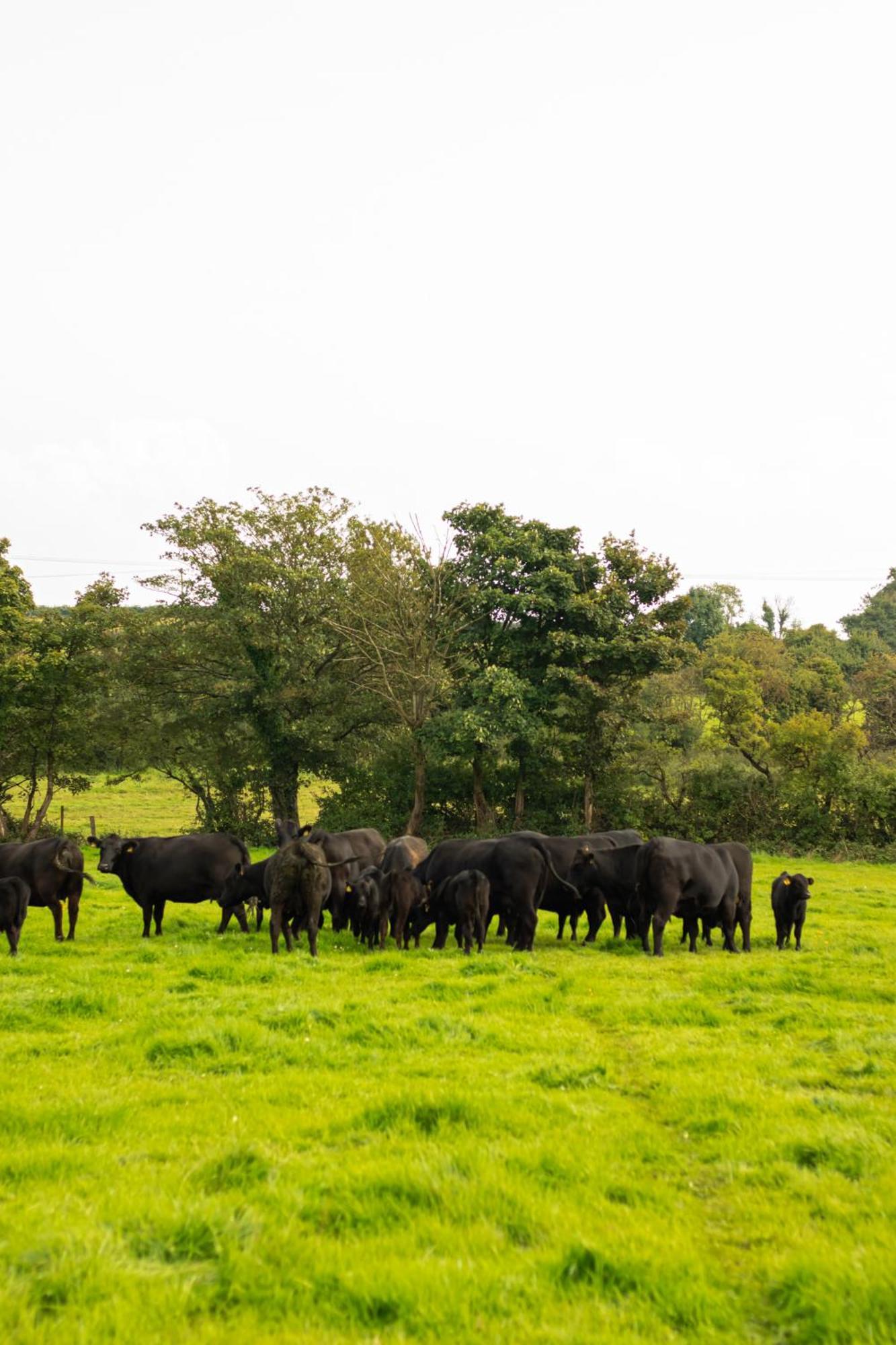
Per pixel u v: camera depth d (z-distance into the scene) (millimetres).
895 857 38969
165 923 20500
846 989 13648
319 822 42688
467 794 42562
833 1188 6543
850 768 40781
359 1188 6402
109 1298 4867
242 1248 5535
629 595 40562
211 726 40250
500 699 37000
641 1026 11625
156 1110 8094
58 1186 6371
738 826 42594
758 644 70750
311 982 14008
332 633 40719
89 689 39094
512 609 39000
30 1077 9016
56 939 17844
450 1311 4895
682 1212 6301
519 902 18016
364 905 17562
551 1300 5047
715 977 14617
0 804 39750
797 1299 5043
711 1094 8648
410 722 38875
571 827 41000
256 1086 8812
